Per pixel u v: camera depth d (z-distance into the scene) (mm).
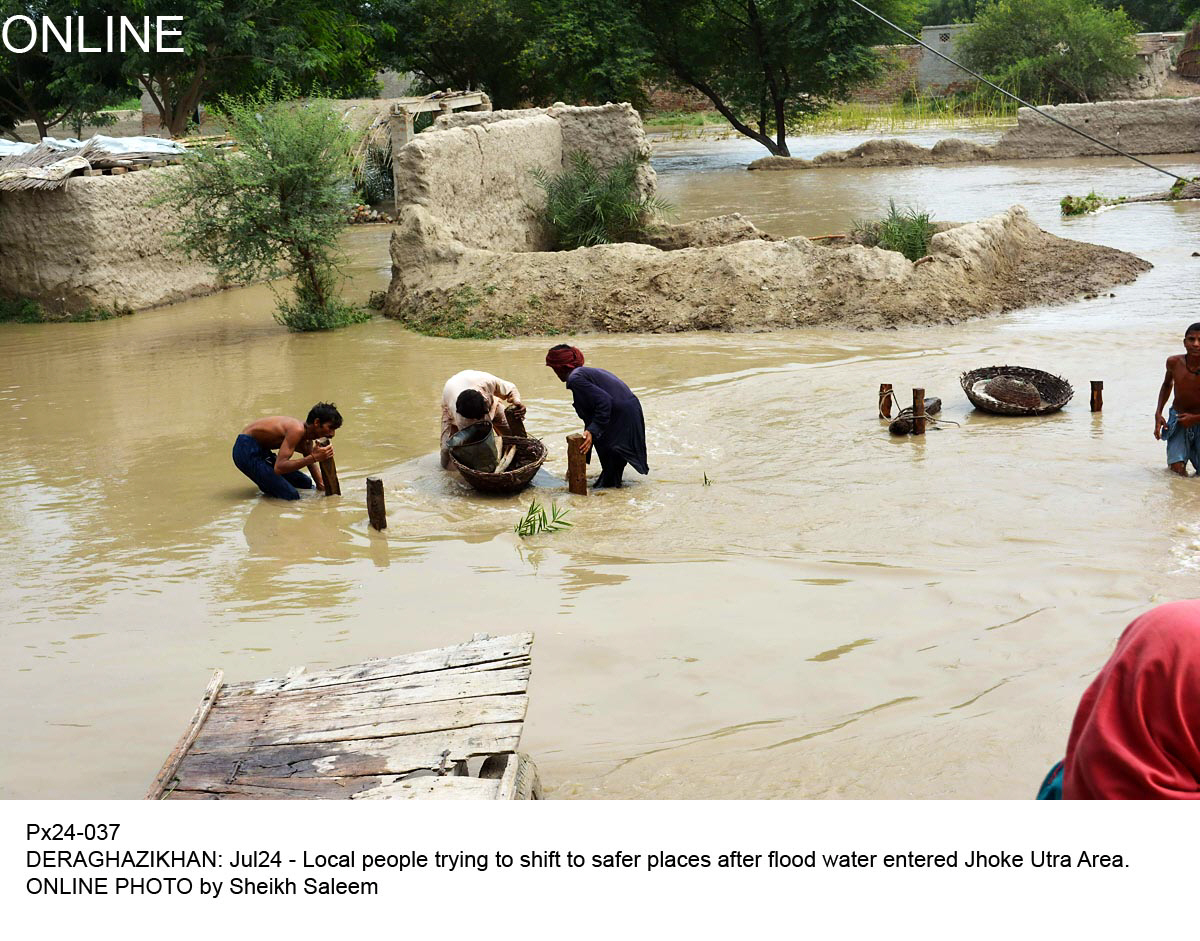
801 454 9953
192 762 4699
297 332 17016
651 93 61219
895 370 12844
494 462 9469
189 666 6320
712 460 9977
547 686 5863
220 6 30469
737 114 44062
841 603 6723
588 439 9109
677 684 5820
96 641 6711
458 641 6438
